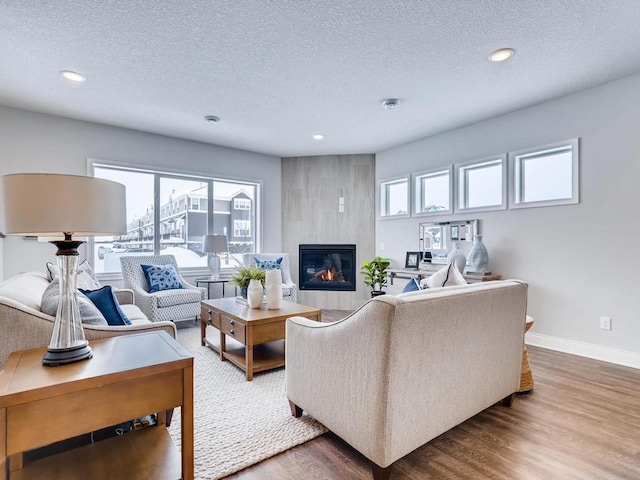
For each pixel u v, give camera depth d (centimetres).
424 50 254
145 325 188
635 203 292
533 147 354
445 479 151
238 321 269
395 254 510
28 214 119
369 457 148
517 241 368
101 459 142
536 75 292
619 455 168
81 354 131
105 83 307
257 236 551
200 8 207
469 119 394
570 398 230
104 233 138
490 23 222
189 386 132
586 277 319
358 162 552
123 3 203
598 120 311
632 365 291
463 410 176
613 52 257
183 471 131
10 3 202
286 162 569
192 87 315
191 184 496
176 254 485
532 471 156
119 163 424
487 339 186
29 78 297
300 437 182
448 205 440
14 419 104
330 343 168
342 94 330
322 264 566
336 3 203
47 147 380
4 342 151
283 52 257
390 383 141
